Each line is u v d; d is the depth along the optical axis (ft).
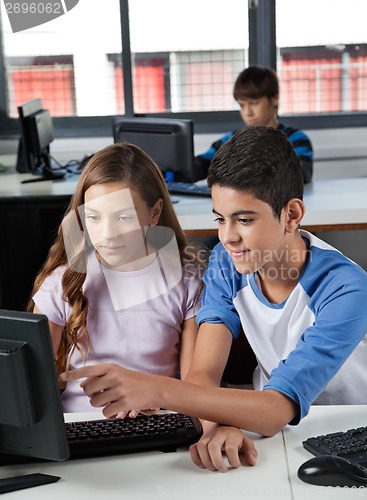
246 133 5.17
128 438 5.06
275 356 5.92
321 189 12.46
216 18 16.01
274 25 16.02
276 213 5.13
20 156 14.37
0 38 15.94
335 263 5.59
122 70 16.14
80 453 4.98
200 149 16.07
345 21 16.10
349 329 5.31
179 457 4.97
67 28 15.94
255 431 5.07
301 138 13.39
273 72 13.32
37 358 4.44
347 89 16.42
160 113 16.35
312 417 5.42
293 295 5.63
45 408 4.52
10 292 12.89
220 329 5.89
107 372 4.91
